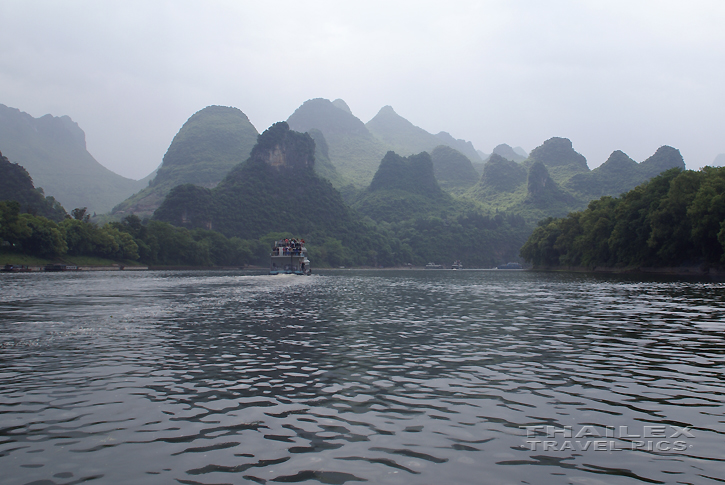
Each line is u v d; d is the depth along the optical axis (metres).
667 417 9.97
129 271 137.12
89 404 10.73
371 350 17.25
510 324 24.42
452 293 50.00
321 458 7.86
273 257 120.12
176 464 7.63
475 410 10.41
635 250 98.56
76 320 25.28
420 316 28.20
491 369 14.27
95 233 153.25
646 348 17.61
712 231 76.31
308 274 125.38
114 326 23.14
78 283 64.50
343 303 37.19
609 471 7.44
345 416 9.98
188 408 10.51
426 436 8.85
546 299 40.47
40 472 7.32
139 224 181.12
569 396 11.47
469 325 24.06
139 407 10.55
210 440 8.64
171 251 189.25
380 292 51.84
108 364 14.78
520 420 9.77
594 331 21.83
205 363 14.99
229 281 75.19
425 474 7.27
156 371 13.88
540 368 14.43
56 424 9.45
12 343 18.34
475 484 6.96
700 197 78.38
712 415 10.09
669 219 86.81
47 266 126.38
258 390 11.93
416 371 14.00
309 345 18.20
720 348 17.59
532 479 7.13
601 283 66.31
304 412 10.23
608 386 12.34
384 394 11.62
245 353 16.61
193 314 28.58
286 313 29.62
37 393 11.58
